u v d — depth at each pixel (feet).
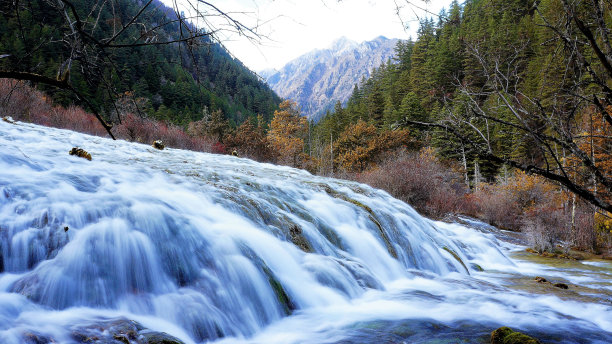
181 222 15.83
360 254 21.95
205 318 12.01
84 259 12.30
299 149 130.41
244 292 14.08
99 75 5.80
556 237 44.21
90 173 20.12
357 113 212.23
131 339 9.30
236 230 17.31
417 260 25.53
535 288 21.71
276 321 14.08
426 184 62.34
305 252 19.15
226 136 94.84
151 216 15.30
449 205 61.67
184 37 5.57
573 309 17.29
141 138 53.62
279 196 25.41
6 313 9.58
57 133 35.76
